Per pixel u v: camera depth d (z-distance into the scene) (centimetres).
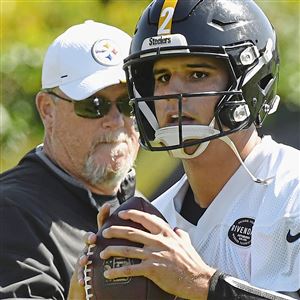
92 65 1964
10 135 3069
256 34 1494
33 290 1800
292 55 3316
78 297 1458
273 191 1469
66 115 1961
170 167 2964
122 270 1402
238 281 1396
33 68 3097
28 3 3109
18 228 1841
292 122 3350
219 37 1465
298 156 1504
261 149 1517
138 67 1509
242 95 1477
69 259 1853
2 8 3086
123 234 1416
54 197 1912
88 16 3164
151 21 1489
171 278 1391
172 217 1565
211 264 1491
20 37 3102
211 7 1479
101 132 1958
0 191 1894
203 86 1461
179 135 1451
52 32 3136
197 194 1533
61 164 1958
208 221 1508
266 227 1447
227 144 1482
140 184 3033
